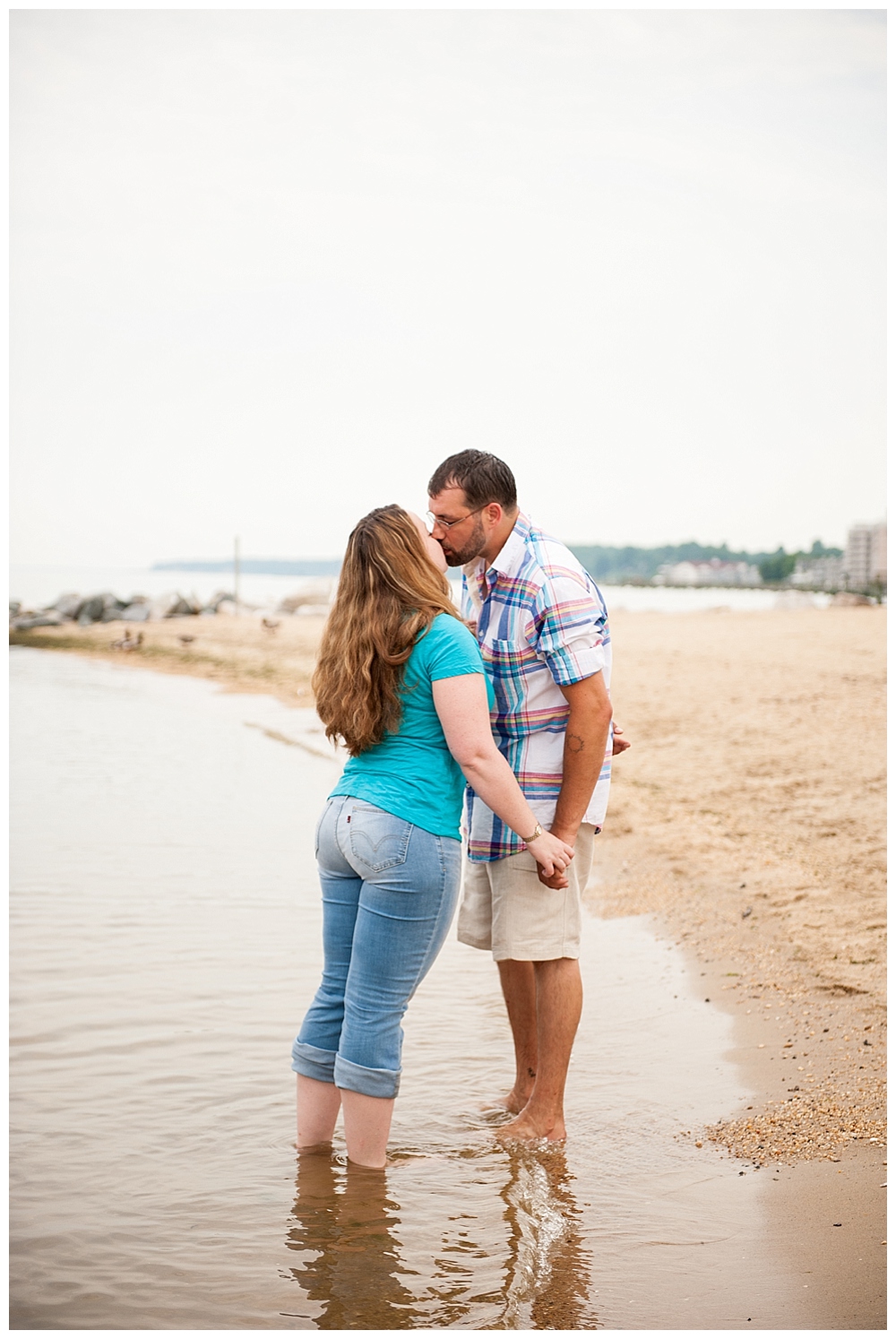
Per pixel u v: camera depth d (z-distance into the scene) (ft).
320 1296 7.99
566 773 10.69
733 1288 8.03
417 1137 10.80
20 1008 14.08
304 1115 10.47
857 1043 12.42
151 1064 12.41
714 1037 13.14
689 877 20.31
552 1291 8.02
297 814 28.22
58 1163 10.10
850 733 34.65
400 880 9.56
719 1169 9.96
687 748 32.86
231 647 100.27
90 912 18.74
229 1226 9.01
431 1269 8.37
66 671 84.53
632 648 60.18
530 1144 10.56
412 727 9.73
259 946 16.98
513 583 10.85
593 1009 14.25
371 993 9.82
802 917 17.34
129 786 32.50
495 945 11.07
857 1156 9.94
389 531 9.80
